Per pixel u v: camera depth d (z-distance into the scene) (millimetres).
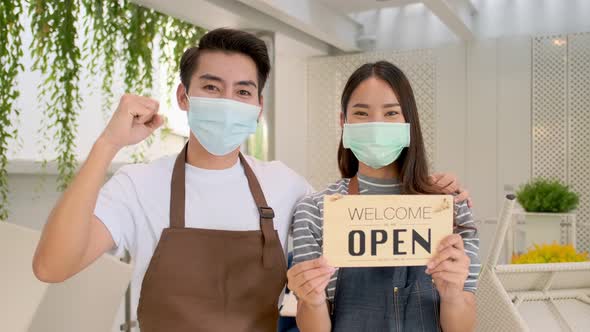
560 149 5535
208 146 1354
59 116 3365
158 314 1248
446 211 1286
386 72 1409
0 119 3002
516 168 5789
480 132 5992
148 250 1317
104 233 1235
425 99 5926
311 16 5246
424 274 1394
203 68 1340
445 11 4988
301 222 1392
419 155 1448
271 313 1346
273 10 4629
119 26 3904
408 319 1346
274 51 5348
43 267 1082
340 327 1359
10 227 1828
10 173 3416
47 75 3738
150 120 1219
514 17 5941
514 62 5816
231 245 1312
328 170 6523
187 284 1257
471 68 6051
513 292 2205
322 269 1204
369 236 1251
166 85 4719
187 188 1373
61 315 2059
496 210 5883
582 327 2102
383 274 1388
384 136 1379
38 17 3418
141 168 1380
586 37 5402
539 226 4199
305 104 6844
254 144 5316
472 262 1398
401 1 5641
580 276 2215
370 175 1521
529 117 5727
